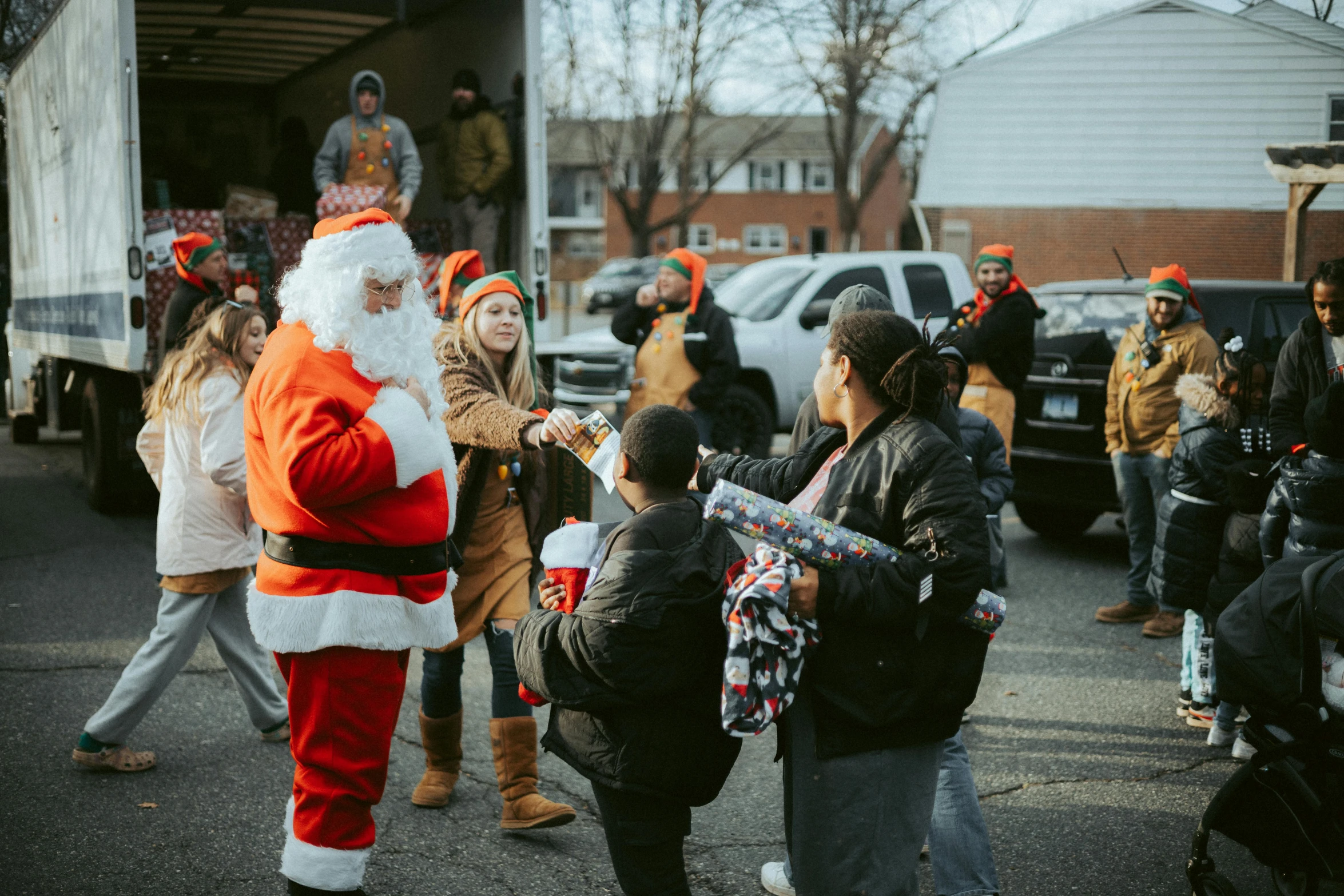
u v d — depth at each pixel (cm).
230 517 395
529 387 376
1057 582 694
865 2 2456
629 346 1012
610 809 249
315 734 277
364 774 279
